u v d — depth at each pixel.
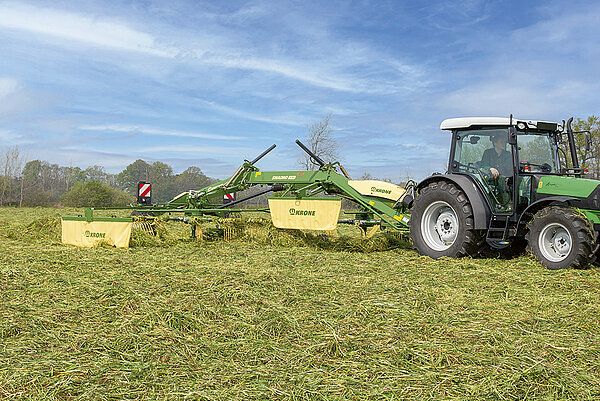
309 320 3.94
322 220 8.00
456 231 7.04
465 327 3.78
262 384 2.80
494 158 7.07
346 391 2.72
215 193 9.70
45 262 6.40
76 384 2.79
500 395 2.67
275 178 9.23
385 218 8.09
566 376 2.92
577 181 6.20
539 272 5.86
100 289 4.88
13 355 3.21
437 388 2.74
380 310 4.19
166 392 2.70
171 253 7.50
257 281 5.14
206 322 3.92
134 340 3.49
